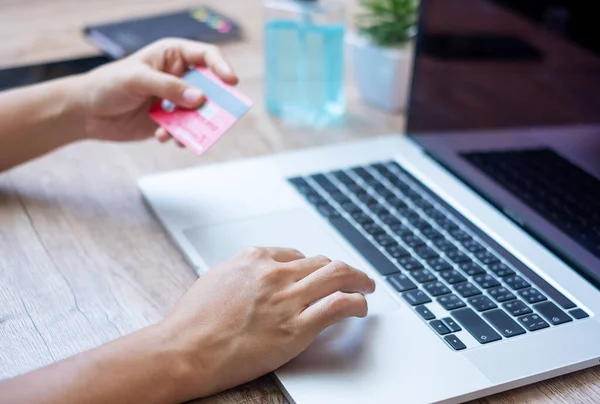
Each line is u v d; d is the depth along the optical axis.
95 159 0.99
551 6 0.80
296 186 0.91
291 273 0.65
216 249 0.78
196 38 1.33
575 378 0.64
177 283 0.75
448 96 0.95
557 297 0.72
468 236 0.82
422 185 0.93
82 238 0.82
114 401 0.56
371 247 0.79
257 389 0.62
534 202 0.83
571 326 0.68
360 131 1.10
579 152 0.77
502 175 0.88
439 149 0.98
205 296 0.64
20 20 1.44
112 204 0.89
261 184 0.92
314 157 0.99
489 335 0.66
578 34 0.77
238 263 0.66
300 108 1.13
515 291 0.72
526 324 0.68
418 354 0.64
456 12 0.93
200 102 0.85
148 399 0.58
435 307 0.70
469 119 0.92
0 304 0.71
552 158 0.81
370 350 0.64
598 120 0.75
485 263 0.77
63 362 0.58
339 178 0.94
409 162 0.98
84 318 0.70
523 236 0.82
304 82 1.11
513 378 0.61
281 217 0.85
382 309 0.69
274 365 0.61
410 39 1.14
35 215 0.86
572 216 0.78
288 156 0.99
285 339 0.61
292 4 1.09
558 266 0.77
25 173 0.95
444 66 0.95
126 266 0.78
